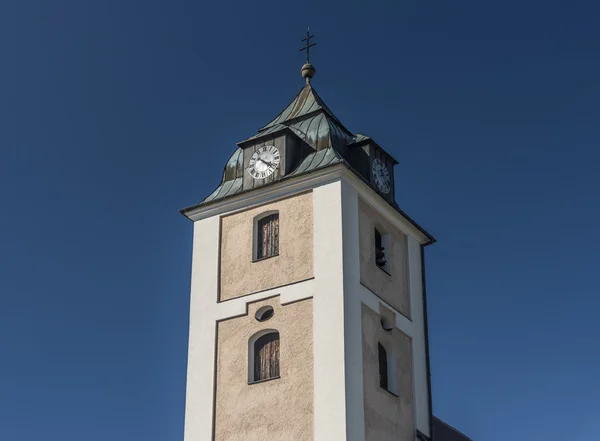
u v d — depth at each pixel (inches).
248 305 1598.2
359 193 1630.2
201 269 1669.5
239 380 1556.3
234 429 1528.1
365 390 1502.2
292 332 1536.7
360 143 1689.2
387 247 1689.2
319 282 1542.8
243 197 1669.5
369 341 1547.7
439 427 1939.0
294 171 1644.9
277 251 1619.1
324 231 1572.3
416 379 1637.6
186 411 1576.0
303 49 1876.2
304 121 1738.4
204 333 1617.9
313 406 1469.0
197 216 1717.5
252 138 1697.8
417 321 1692.9
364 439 1461.6
